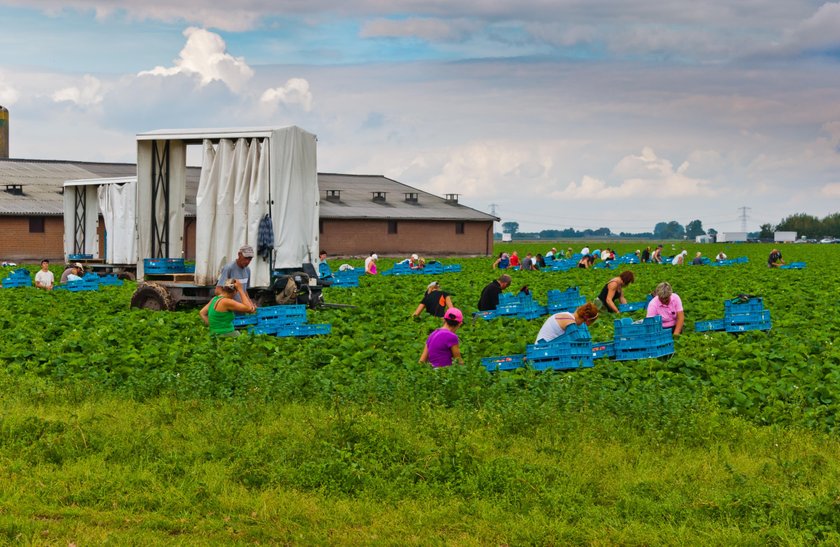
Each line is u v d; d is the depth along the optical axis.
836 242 192.75
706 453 10.45
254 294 23.08
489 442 10.71
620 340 15.74
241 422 11.62
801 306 26.23
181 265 25.73
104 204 40.28
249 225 22.97
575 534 8.15
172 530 8.38
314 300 24.34
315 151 24.23
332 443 10.37
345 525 8.51
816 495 8.82
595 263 57.44
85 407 12.63
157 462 10.14
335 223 73.88
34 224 61.00
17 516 8.55
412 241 79.38
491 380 13.44
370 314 23.80
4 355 16.41
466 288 34.12
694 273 47.19
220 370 14.24
